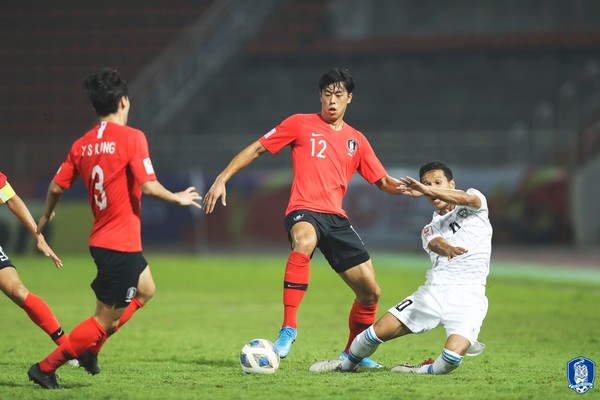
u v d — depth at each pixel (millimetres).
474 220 25516
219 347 33625
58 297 53219
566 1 113812
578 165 90750
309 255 27188
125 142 22234
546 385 23719
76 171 23281
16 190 90062
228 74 116000
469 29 115688
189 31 123312
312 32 118062
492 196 89750
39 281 62938
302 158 28328
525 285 59219
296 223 27641
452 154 99500
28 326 40250
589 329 38906
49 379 22906
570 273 67125
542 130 101062
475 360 29859
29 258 83188
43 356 30875
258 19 118562
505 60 112562
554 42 110500
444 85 112250
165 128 107188
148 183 22094
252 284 61594
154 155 98562
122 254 22328
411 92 112188
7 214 85125
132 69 119750
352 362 26188
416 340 36219
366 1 118312
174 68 112688
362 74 114562
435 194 24984
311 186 28031
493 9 115312
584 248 88438
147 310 46812
